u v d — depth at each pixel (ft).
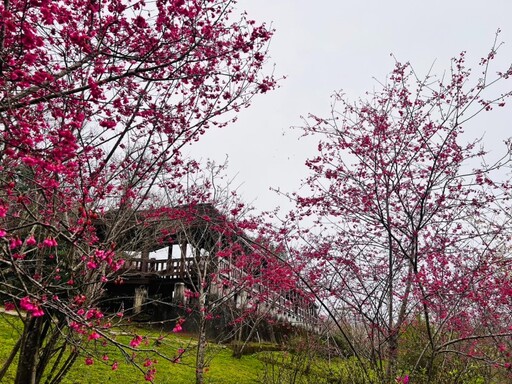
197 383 35.63
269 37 18.04
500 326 25.38
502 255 25.85
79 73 16.92
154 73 17.47
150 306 60.49
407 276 25.64
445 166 26.30
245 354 49.52
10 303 17.99
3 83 12.73
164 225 35.37
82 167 16.70
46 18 13.00
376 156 27.12
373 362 23.70
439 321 24.72
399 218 26.78
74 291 18.20
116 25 15.72
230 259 41.42
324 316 35.09
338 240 28.60
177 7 15.84
